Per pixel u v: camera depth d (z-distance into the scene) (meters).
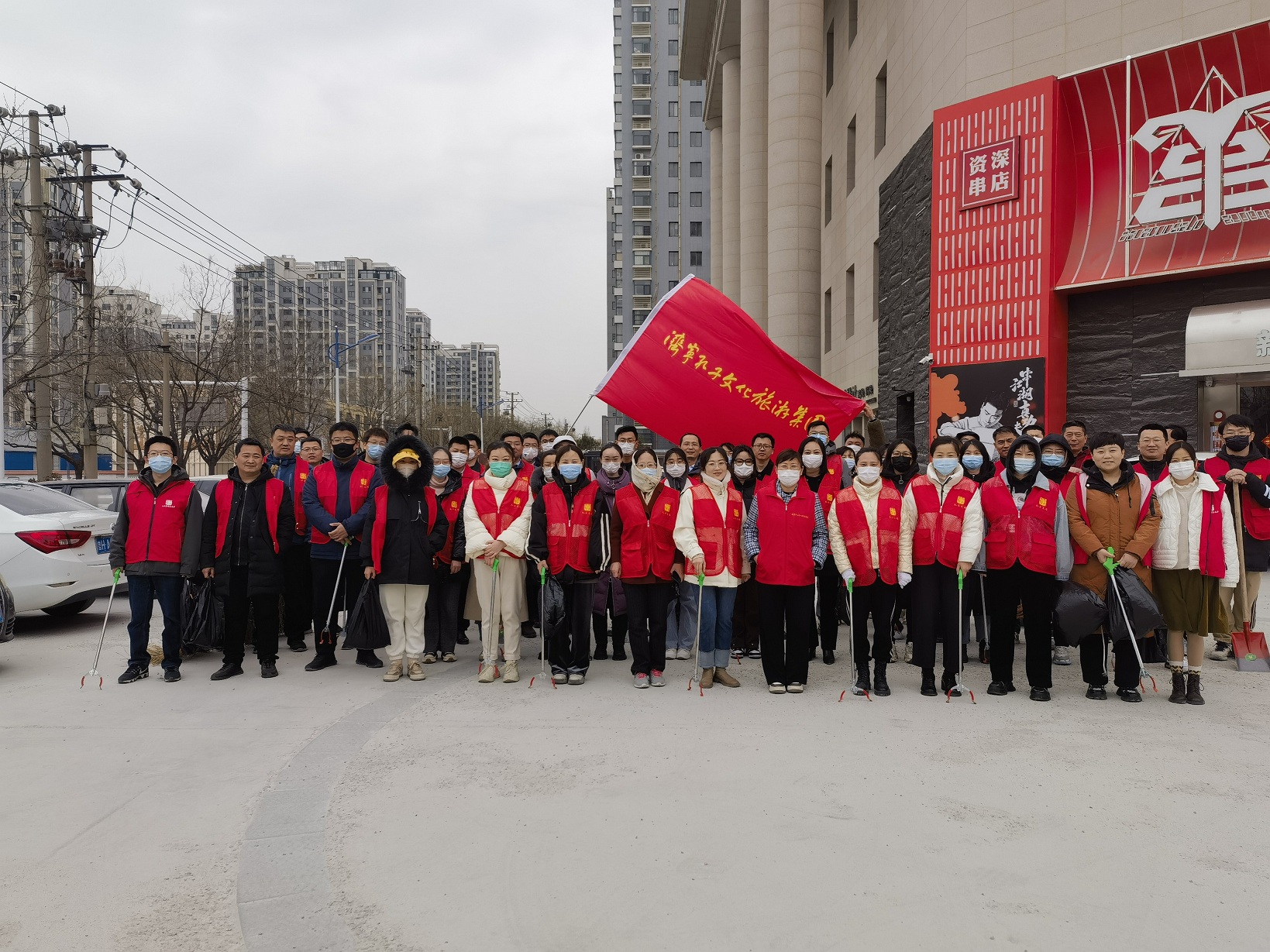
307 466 7.85
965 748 4.81
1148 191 11.55
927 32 14.92
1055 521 5.83
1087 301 12.26
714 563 6.21
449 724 5.36
